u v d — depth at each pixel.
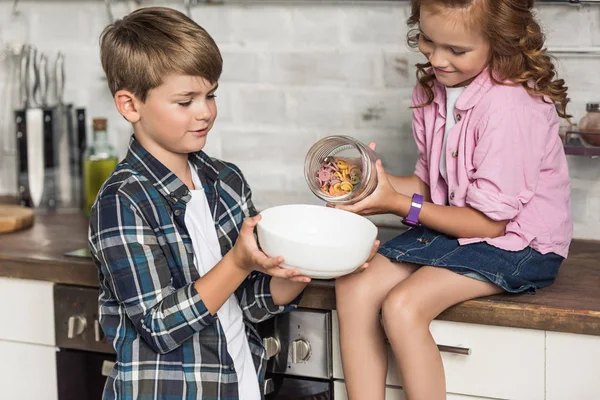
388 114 2.46
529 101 1.86
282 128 2.58
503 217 1.82
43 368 2.22
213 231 1.85
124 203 1.71
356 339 1.86
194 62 1.67
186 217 1.80
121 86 1.74
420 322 1.76
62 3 2.75
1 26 2.83
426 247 1.88
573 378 1.78
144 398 1.73
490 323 1.80
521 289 1.82
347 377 1.87
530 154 1.84
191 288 1.68
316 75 2.52
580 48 2.24
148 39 1.68
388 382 1.91
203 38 1.70
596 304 1.78
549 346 1.79
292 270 1.60
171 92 1.68
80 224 2.56
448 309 1.83
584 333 1.74
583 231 2.34
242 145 2.63
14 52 2.76
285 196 2.61
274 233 1.58
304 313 1.98
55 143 2.70
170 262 1.74
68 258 2.16
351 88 2.49
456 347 1.84
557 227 1.93
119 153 2.78
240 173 1.95
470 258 1.83
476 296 1.83
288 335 2.00
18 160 2.71
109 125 2.77
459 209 1.86
